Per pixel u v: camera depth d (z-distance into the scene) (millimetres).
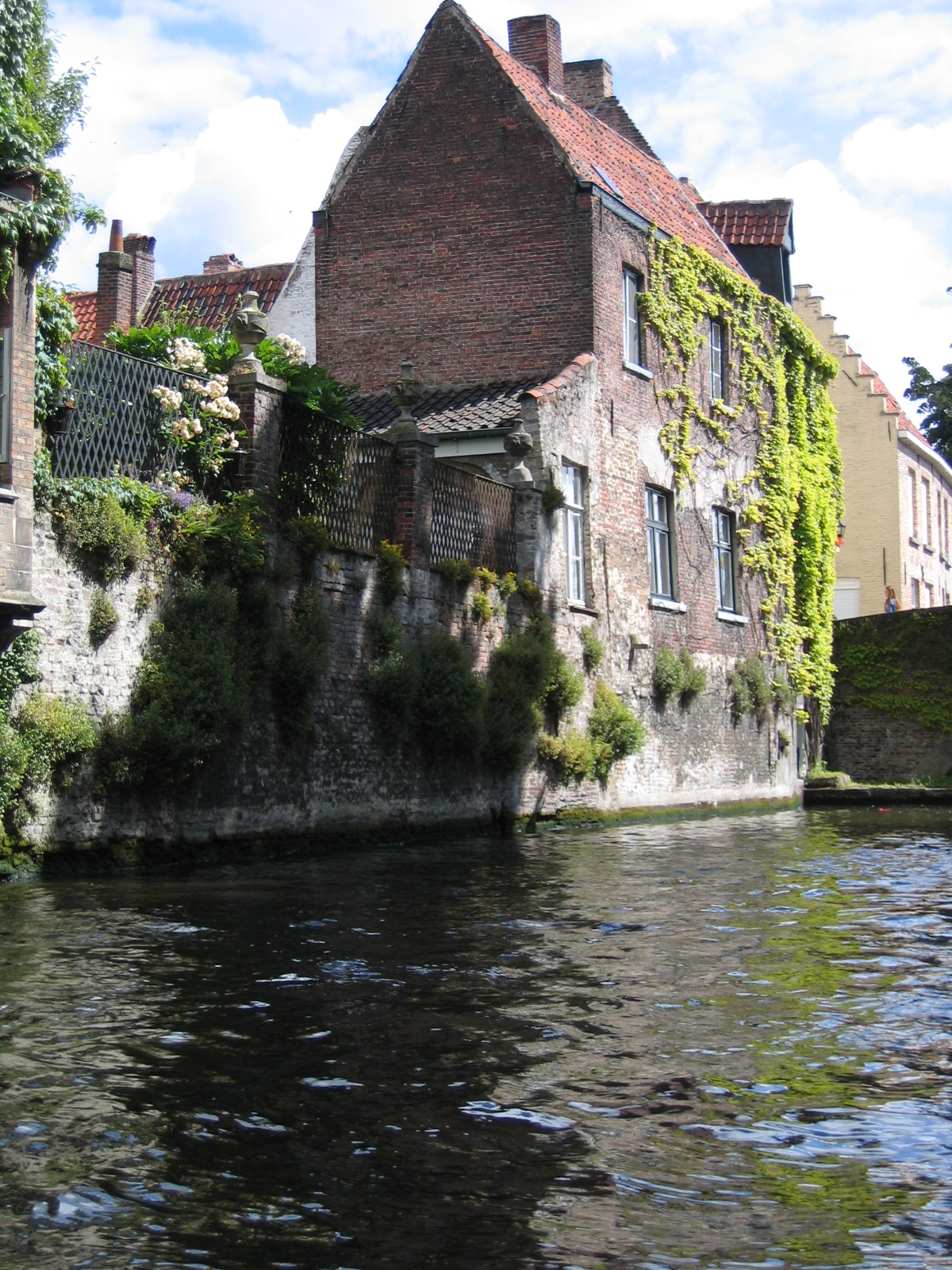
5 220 10680
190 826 12867
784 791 28797
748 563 27500
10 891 10406
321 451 15180
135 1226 4043
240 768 13539
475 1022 6438
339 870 12625
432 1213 4168
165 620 12625
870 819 23469
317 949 8172
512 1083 5469
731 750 26516
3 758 10594
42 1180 4352
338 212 23641
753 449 27828
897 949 8578
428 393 22609
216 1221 4086
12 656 10914
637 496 23109
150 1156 4578
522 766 18859
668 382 24344
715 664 25953
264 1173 4457
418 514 16750
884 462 41094
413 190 23141
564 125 23922
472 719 16859
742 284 27141
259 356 15359
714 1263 3859
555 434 20484
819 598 30812
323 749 14844
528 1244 3963
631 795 22344
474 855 14633
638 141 29312
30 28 12812
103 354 12359
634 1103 5242
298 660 14023
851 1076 5656
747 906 10617
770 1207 4246
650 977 7570
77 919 9031
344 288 23547
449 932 8992
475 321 22578
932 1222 4152
